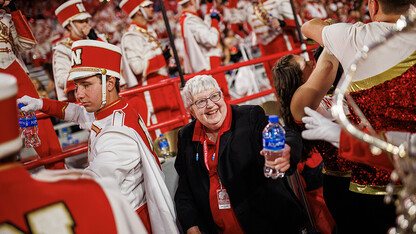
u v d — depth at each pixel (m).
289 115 2.19
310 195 2.78
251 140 2.07
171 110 4.53
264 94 4.15
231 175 2.05
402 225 1.34
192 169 2.19
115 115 2.16
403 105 1.55
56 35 7.31
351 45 1.63
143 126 2.27
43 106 2.51
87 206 1.09
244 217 2.05
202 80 2.08
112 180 1.35
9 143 1.01
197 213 2.22
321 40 1.80
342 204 2.07
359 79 1.62
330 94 2.30
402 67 1.52
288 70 2.13
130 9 4.23
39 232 1.02
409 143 1.28
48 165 2.88
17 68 2.83
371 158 1.39
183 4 4.75
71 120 2.61
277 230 2.06
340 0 6.84
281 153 1.83
